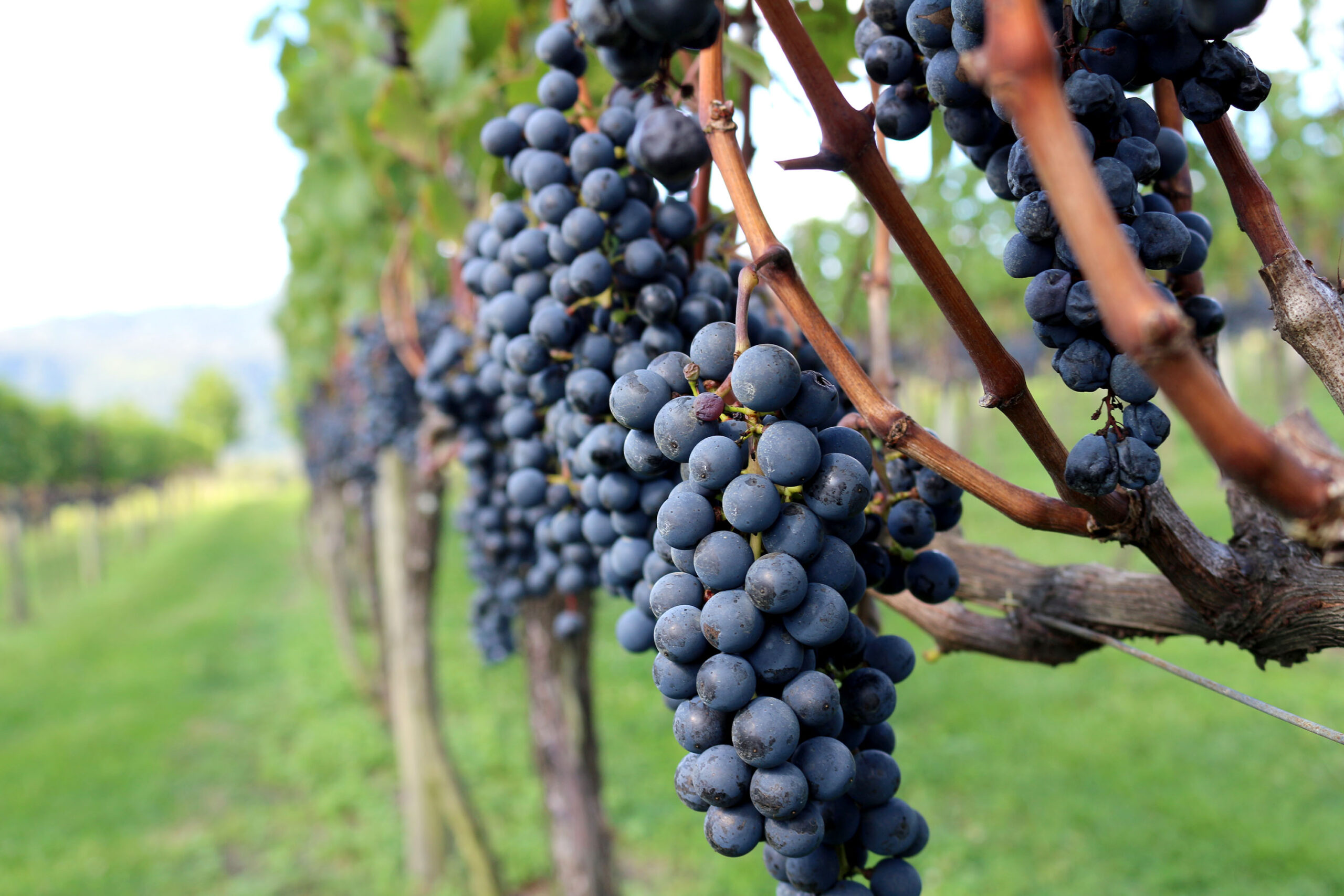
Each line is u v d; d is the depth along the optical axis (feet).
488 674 40.45
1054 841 23.17
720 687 2.73
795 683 2.81
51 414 89.15
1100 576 4.73
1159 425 2.72
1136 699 31.14
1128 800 24.70
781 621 2.84
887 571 3.50
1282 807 23.53
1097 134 2.72
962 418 69.21
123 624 64.64
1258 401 67.77
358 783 31.24
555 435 4.70
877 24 3.08
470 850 20.43
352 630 43.24
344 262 16.26
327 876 25.25
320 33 13.35
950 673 35.81
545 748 14.19
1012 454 65.92
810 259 14.79
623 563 3.88
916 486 3.81
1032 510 2.98
